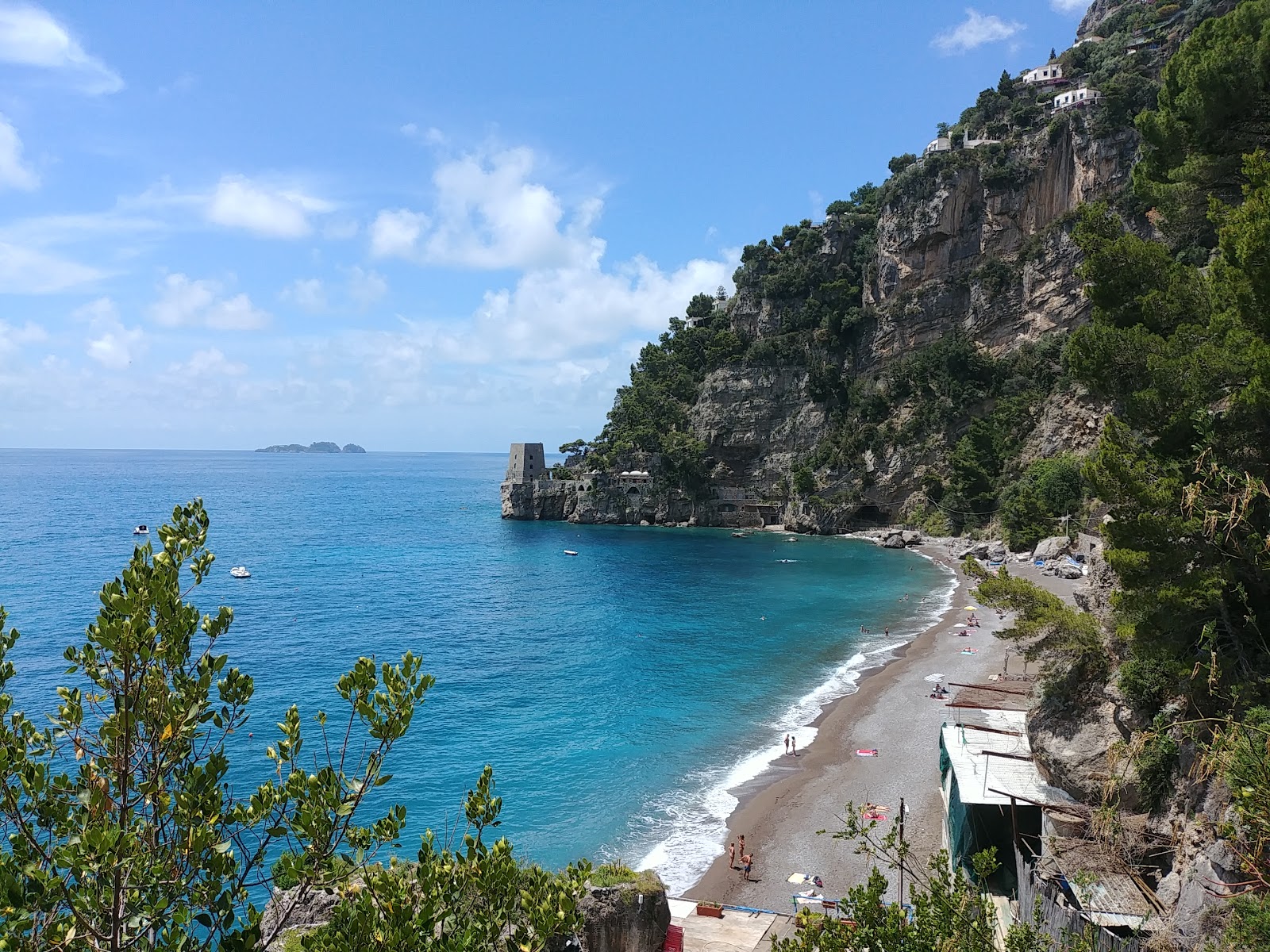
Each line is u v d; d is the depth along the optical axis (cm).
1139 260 2962
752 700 5831
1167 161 4003
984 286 14825
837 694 5934
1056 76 15700
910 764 4556
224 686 986
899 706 5562
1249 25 3744
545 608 9119
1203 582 2164
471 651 7150
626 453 18312
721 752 4847
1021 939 1415
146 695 899
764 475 17588
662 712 5562
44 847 891
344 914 967
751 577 11206
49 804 879
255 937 905
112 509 19500
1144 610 2306
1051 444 12706
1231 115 3419
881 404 16062
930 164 15412
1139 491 2281
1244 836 1495
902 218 15888
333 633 7719
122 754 909
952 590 10025
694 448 17238
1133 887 2066
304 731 4962
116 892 809
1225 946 1327
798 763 4650
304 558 12744
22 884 825
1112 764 1911
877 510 16025
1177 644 2289
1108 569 2911
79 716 938
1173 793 2184
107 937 827
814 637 7731
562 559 12800
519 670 6581
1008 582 3003
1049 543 10581
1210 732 2075
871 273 16862
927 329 15738
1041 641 2925
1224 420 2409
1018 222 14662
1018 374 14250
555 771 4559
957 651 6981
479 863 1099
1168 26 14250
